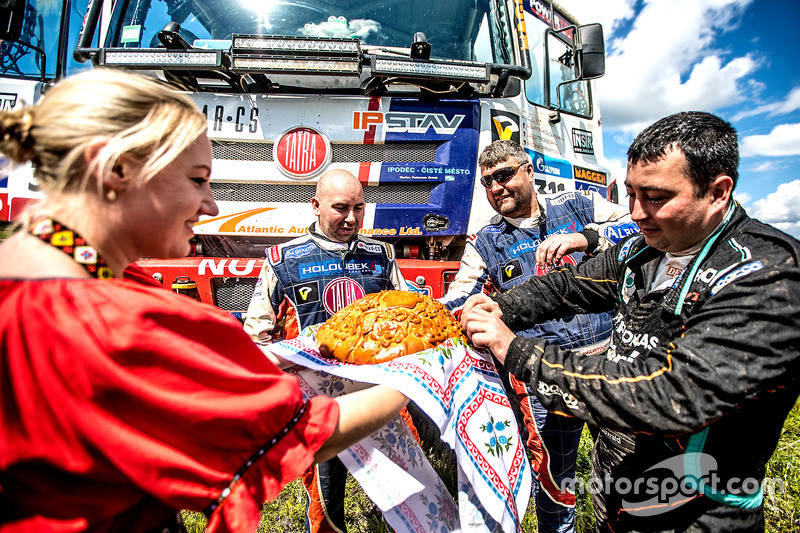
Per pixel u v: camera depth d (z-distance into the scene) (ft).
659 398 3.14
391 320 4.17
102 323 2.16
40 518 2.23
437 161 10.15
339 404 3.09
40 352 2.08
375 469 4.29
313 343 4.64
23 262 2.28
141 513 2.59
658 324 3.78
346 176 6.66
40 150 2.32
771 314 2.97
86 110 2.30
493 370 4.71
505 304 5.24
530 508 7.76
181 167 2.61
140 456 2.21
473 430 4.09
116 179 2.39
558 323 7.02
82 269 2.39
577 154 13.14
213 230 10.02
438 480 4.60
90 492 2.30
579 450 9.41
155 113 2.45
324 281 6.79
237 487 2.53
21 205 9.56
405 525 4.17
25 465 2.14
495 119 10.59
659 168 3.36
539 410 6.59
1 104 10.25
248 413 2.51
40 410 2.10
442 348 4.10
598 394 3.35
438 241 10.38
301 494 7.91
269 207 10.05
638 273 4.27
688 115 3.47
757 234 3.34
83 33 9.93
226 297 9.78
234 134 9.90
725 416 3.36
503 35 10.96
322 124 9.94
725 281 3.26
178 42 9.44
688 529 3.55
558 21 14.34
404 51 11.14
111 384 2.12
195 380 2.39
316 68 9.04
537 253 6.62
